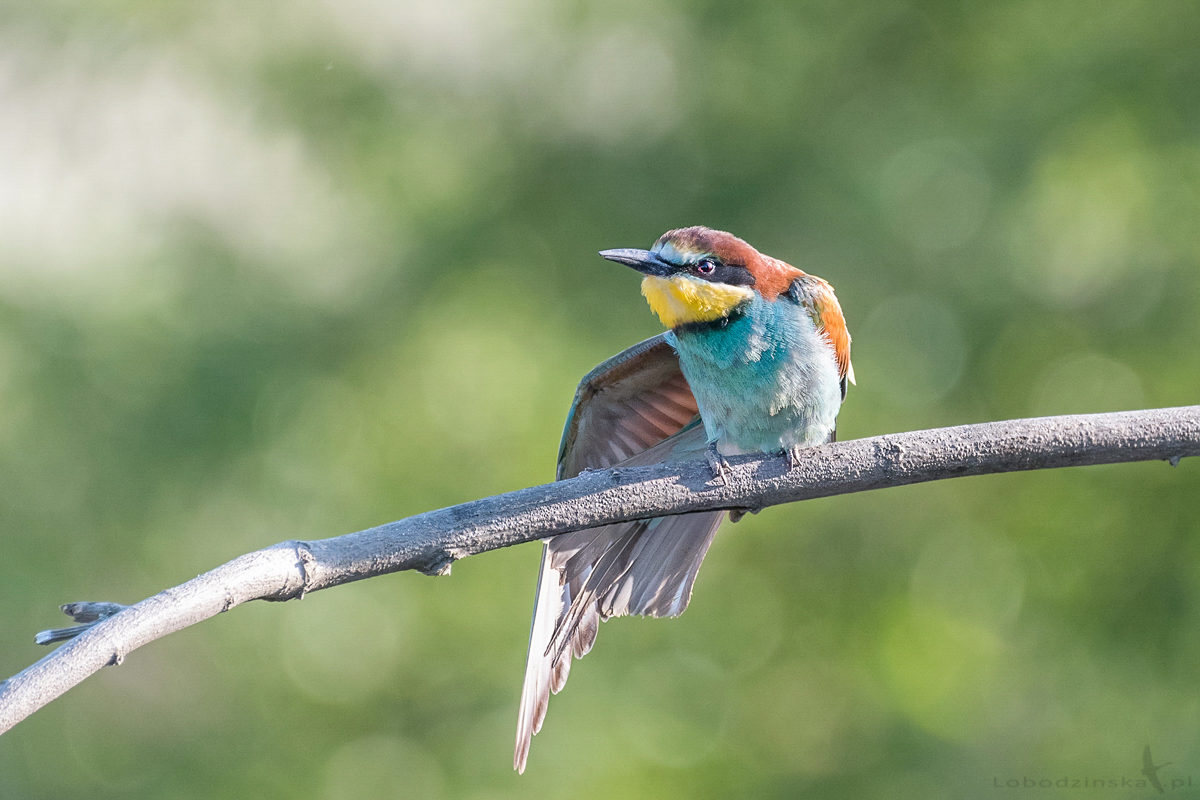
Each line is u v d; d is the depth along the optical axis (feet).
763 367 22.49
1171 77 42.86
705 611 43.93
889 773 41.81
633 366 23.47
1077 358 43.32
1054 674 42.96
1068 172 42.32
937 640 43.09
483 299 44.60
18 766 44.16
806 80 46.73
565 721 41.22
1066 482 43.68
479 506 18.53
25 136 45.60
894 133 45.34
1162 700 41.81
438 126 47.16
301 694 43.86
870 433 42.70
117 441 42.39
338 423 43.47
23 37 46.21
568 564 22.07
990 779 41.11
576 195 46.96
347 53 47.03
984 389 43.91
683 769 41.45
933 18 46.37
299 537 42.19
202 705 44.78
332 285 45.96
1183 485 42.57
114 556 42.32
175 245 44.47
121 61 46.11
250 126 46.11
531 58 48.11
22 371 42.04
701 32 47.24
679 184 46.42
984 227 43.45
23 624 41.14
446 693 43.19
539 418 42.11
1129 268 42.93
